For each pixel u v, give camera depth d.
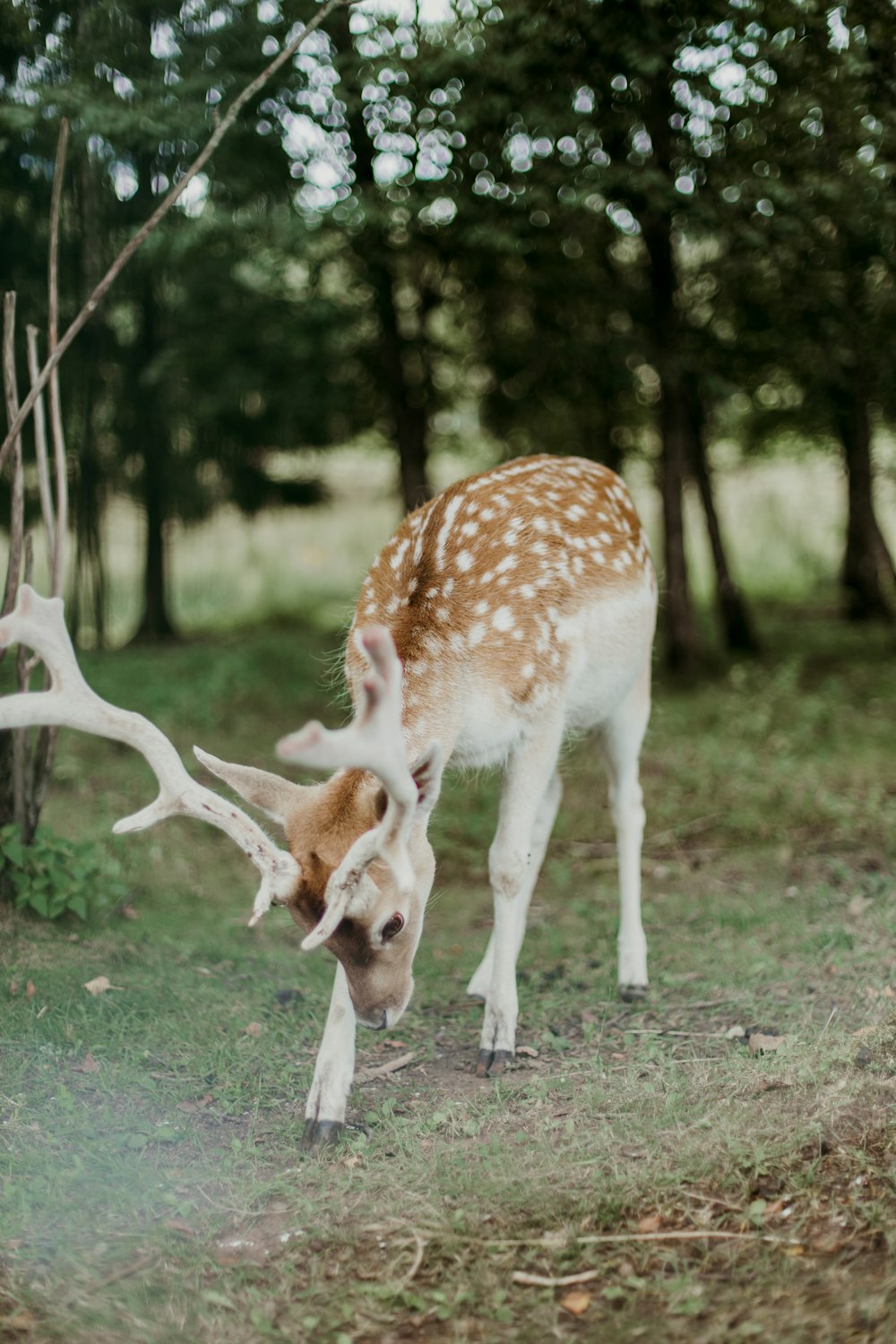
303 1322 2.60
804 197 6.79
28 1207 2.97
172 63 6.49
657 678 10.75
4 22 6.02
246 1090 3.74
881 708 9.18
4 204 6.71
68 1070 3.77
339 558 21.62
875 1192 2.83
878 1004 3.94
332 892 2.89
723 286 9.52
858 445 11.12
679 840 6.59
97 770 7.76
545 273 10.14
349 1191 3.11
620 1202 2.90
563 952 5.06
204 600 19.12
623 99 6.72
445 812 7.12
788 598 17.38
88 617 15.10
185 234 7.93
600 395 11.65
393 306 10.91
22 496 4.74
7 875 4.91
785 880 5.73
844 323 8.95
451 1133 3.40
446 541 3.93
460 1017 4.38
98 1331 2.56
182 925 5.41
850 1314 2.42
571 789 7.58
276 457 15.26
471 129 7.01
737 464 17.19
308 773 7.73
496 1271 2.73
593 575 4.27
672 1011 4.27
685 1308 2.53
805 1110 3.21
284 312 10.97
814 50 6.07
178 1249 2.87
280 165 7.98
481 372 12.90
